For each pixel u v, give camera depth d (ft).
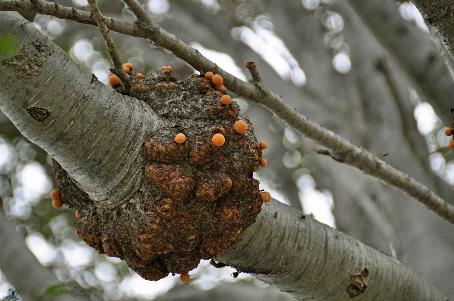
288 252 14.32
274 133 31.40
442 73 21.65
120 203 12.61
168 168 12.20
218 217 12.50
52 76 11.78
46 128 11.93
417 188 17.01
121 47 33.55
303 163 31.50
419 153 25.13
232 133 12.77
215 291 23.79
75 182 13.10
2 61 11.30
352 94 26.81
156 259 13.07
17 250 18.53
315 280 14.78
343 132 25.75
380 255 15.83
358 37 27.37
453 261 20.31
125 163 12.40
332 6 29.19
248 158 12.76
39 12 12.29
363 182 25.05
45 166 31.78
